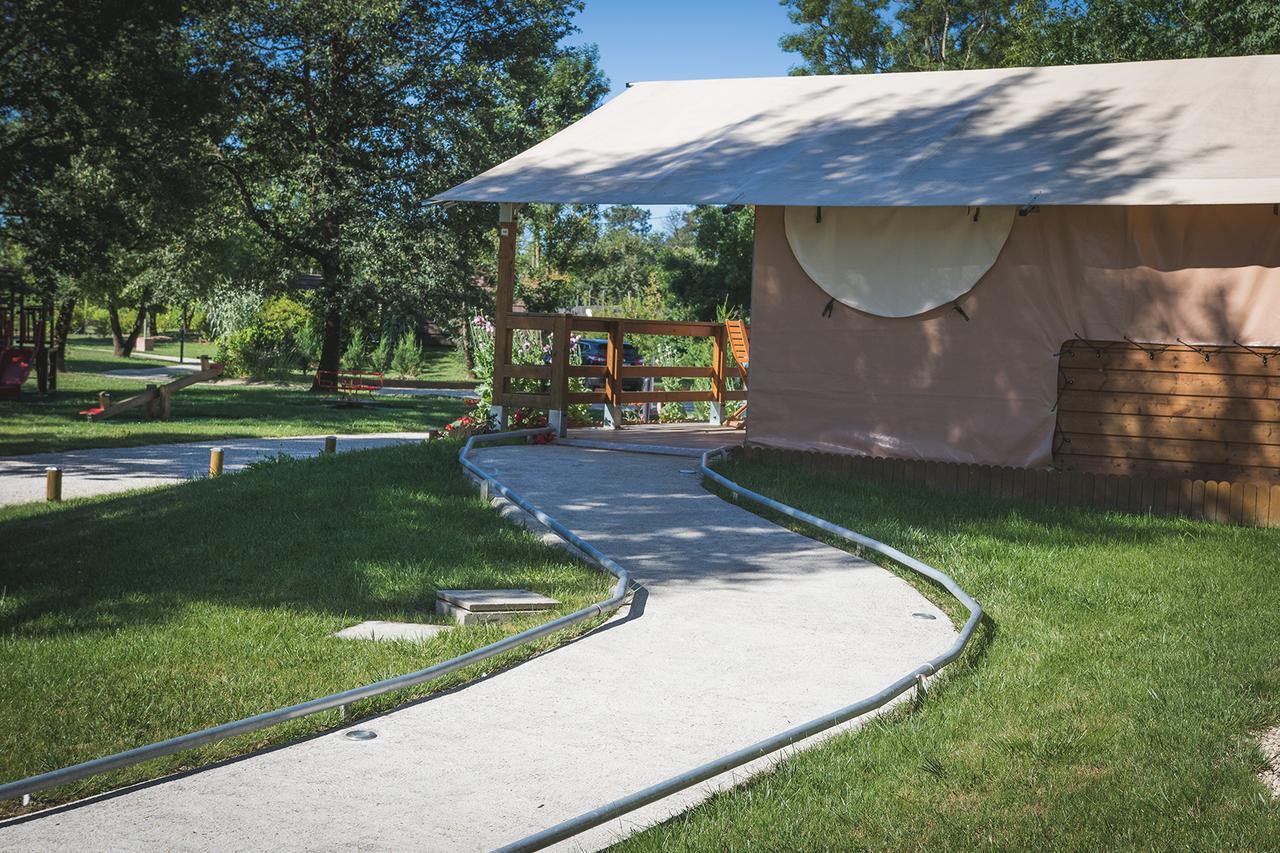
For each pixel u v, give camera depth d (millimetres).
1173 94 12453
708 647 6277
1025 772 4508
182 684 5617
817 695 5512
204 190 30891
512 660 6062
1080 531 9633
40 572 8625
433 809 4164
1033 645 6312
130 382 38719
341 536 9094
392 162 34938
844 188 11281
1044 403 11398
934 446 11836
